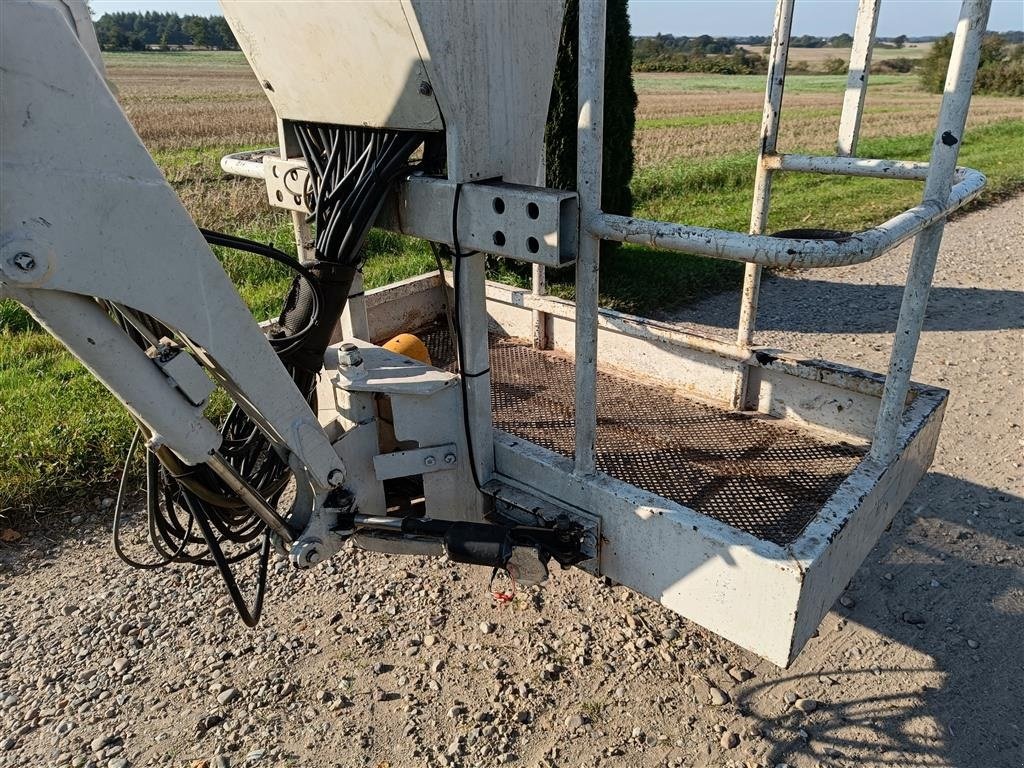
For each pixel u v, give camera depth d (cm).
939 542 302
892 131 1794
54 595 276
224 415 376
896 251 806
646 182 1063
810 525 170
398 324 346
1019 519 317
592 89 154
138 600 273
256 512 179
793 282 700
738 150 1452
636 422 269
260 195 899
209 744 214
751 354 270
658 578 182
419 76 163
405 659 244
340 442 196
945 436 388
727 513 211
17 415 367
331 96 186
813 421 264
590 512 192
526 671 239
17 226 115
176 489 189
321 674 238
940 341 526
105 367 136
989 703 228
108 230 125
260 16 184
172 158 1226
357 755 210
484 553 175
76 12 141
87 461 341
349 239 182
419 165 184
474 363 196
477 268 185
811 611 165
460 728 218
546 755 210
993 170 1218
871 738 216
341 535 194
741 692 232
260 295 552
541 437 252
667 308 617
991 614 264
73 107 116
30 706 229
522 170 189
